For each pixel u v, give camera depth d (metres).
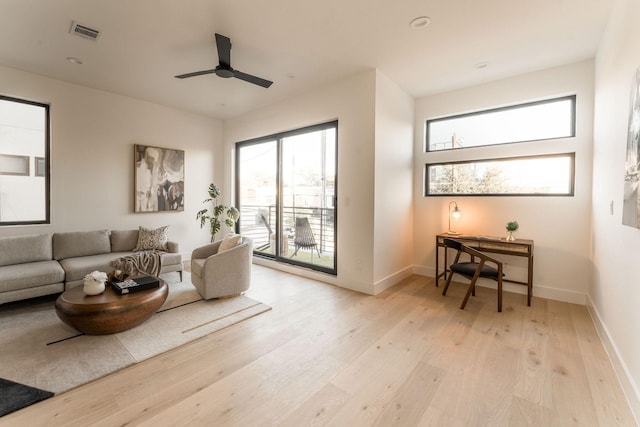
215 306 3.12
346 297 3.46
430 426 1.52
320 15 2.49
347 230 3.80
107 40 2.89
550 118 3.46
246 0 2.30
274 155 5.05
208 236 5.55
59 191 3.86
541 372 1.99
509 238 3.45
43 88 3.70
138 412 1.61
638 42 1.76
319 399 1.72
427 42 2.90
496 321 2.80
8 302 2.99
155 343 2.33
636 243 1.75
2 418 1.54
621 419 1.57
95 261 3.46
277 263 4.77
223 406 1.66
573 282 3.29
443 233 4.02
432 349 2.29
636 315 1.71
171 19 2.55
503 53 3.08
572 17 2.46
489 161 3.89
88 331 2.34
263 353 2.22
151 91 4.24
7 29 2.68
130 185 4.52
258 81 3.11
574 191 3.26
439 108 4.21
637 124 1.70
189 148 5.24
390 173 3.87
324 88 4.00
